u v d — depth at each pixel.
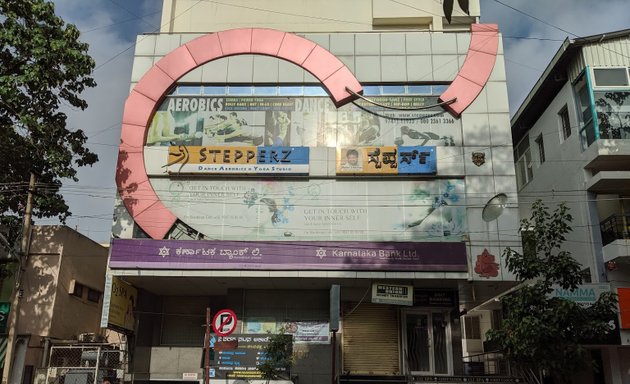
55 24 17.53
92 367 16.52
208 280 18.06
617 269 19.14
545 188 23.44
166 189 18.64
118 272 17.36
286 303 19.39
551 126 23.11
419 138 19.11
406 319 19.55
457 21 23.66
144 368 19.34
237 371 16.28
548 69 21.66
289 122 19.36
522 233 13.04
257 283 18.47
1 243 18.75
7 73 17.17
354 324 19.42
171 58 19.84
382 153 18.78
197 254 17.44
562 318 11.25
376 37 20.14
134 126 19.03
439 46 20.02
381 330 19.41
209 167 18.69
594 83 19.67
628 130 19.11
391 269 17.28
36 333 18.38
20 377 17.12
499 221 18.08
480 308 22.00
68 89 18.41
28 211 18.27
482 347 23.53
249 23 23.55
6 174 19.20
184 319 20.62
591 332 11.35
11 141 18.39
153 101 19.38
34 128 17.78
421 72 19.73
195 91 19.75
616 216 19.38
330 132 19.23
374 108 19.45
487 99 19.31
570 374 11.45
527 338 11.20
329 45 20.06
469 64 19.72
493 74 19.59
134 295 18.98
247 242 17.59
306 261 17.36
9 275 18.45
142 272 17.34
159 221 18.16
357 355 19.11
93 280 21.45
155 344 20.12
